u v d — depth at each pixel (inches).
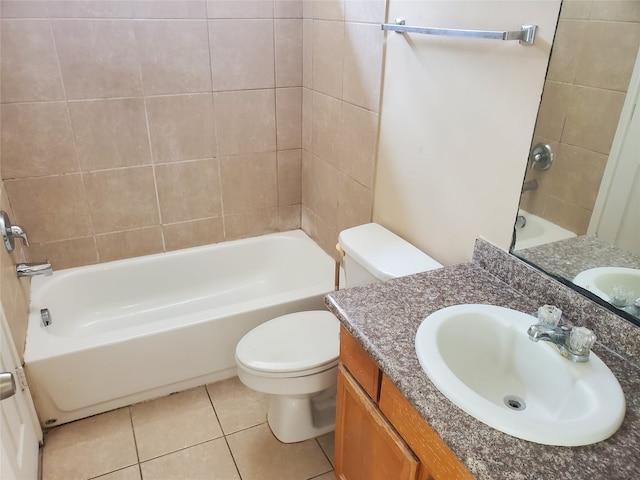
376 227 75.3
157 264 99.0
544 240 49.8
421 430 40.8
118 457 71.5
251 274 109.0
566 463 32.5
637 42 38.6
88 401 76.4
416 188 68.2
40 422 74.1
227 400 82.7
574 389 40.0
